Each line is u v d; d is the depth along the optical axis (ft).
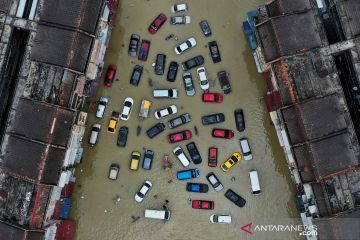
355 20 191.93
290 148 191.93
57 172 186.70
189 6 216.95
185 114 214.28
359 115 202.59
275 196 215.72
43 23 186.91
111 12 208.74
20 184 187.11
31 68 188.24
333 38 201.16
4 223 185.06
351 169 187.21
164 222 214.69
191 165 215.10
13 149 185.78
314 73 190.70
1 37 190.90
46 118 183.83
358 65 192.85
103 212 215.31
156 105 215.31
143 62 215.72
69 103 188.24
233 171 215.10
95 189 215.31
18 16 190.70
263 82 215.51
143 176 215.10
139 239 214.69
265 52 193.06
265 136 216.33
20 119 185.98
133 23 217.15
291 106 189.06
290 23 189.37
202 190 213.25
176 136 213.25
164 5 216.95
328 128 187.11
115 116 214.07
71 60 184.85
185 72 214.90
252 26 211.41
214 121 214.28
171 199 214.69
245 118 216.33
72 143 193.06
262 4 210.18
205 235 214.90
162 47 216.13
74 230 213.25
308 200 192.85
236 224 214.69
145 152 214.48
